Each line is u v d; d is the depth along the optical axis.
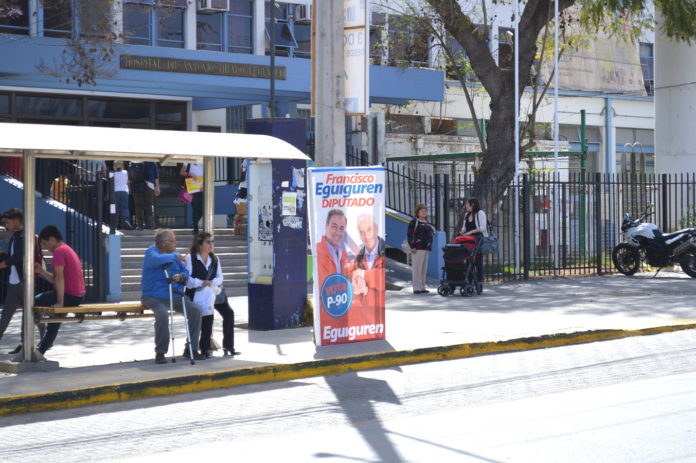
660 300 16.28
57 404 8.73
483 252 17.64
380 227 11.97
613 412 7.93
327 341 11.53
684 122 25.30
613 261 21.89
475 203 17.73
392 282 19.59
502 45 33.22
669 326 13.02
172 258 10.45
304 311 13.52
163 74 21.28
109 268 16.95
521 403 8.47
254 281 13.35
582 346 11.98
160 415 8.35
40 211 18.11
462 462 6.36
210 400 9.04
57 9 22.08
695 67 25.09
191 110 26.53
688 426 7.33
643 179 25.55
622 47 38.69
